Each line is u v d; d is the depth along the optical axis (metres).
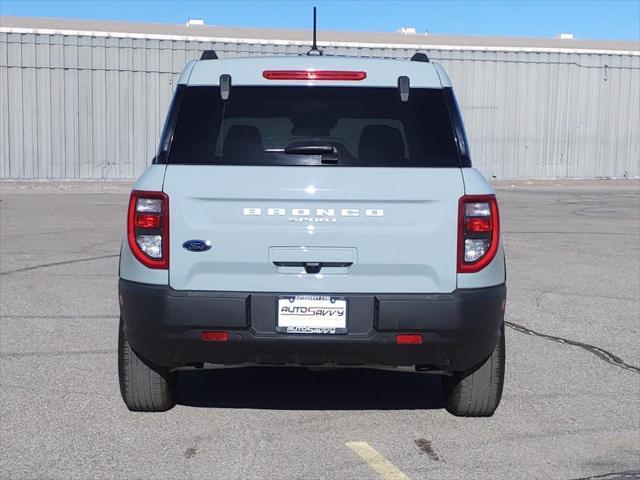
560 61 30.36
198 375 6.45
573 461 4.75
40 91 26.95
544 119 30.50
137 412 5.49
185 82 5.03
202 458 4.72
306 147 4.75
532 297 9.46
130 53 27.44
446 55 29.77
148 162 27.94
